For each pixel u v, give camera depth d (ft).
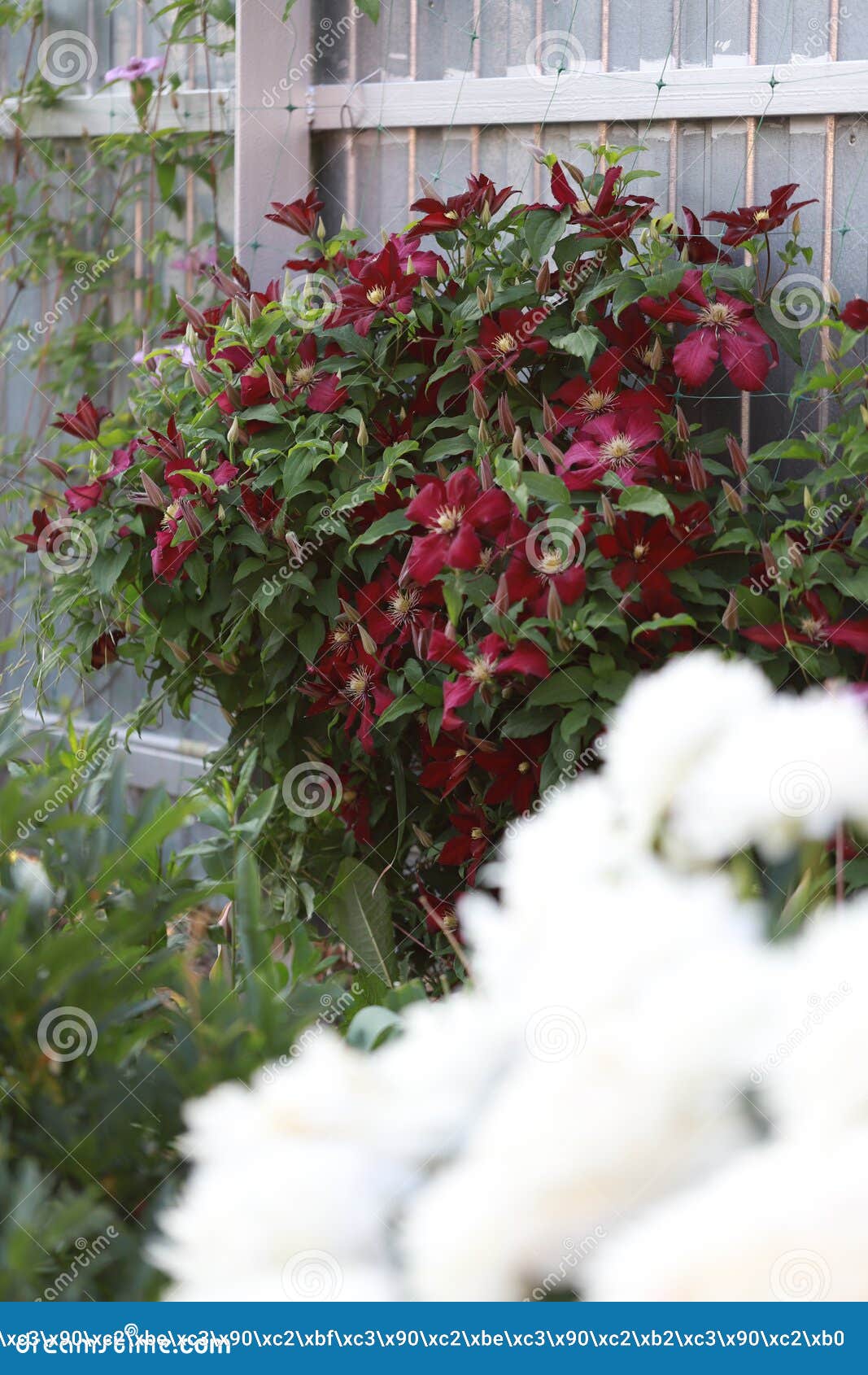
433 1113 1.39
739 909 1.45
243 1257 1.32
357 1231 1.32
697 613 5.92
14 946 2.22
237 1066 2.16
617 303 6.15
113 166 9.86
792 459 6.43
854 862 2.37
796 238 6.27
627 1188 1.17
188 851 5.82
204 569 6.67
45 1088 2.22
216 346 7.09
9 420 10.69
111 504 7.01
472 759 6.11
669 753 1.58
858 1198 1.05
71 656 7.74
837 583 5.61
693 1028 1.19
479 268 6.72
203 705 9.30
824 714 1.57
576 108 7.10
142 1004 2.43
